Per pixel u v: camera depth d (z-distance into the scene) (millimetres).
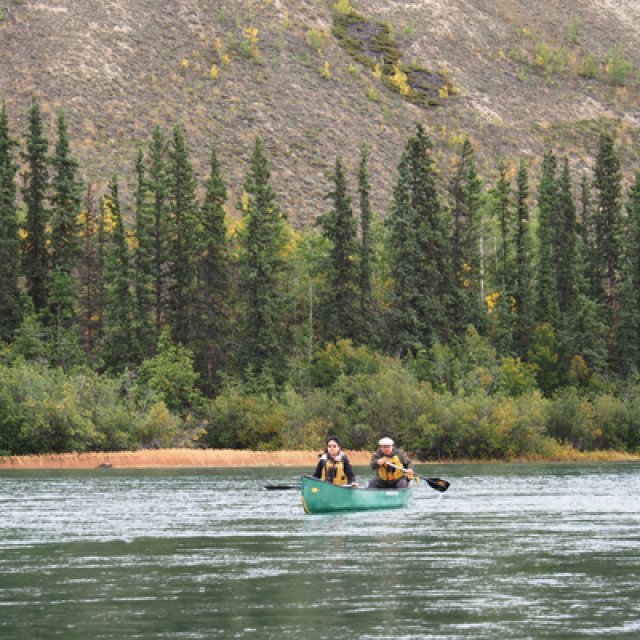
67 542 60844
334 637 34906
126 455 181500
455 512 80188
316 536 63219
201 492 104250
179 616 38562
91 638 35094
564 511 81250
